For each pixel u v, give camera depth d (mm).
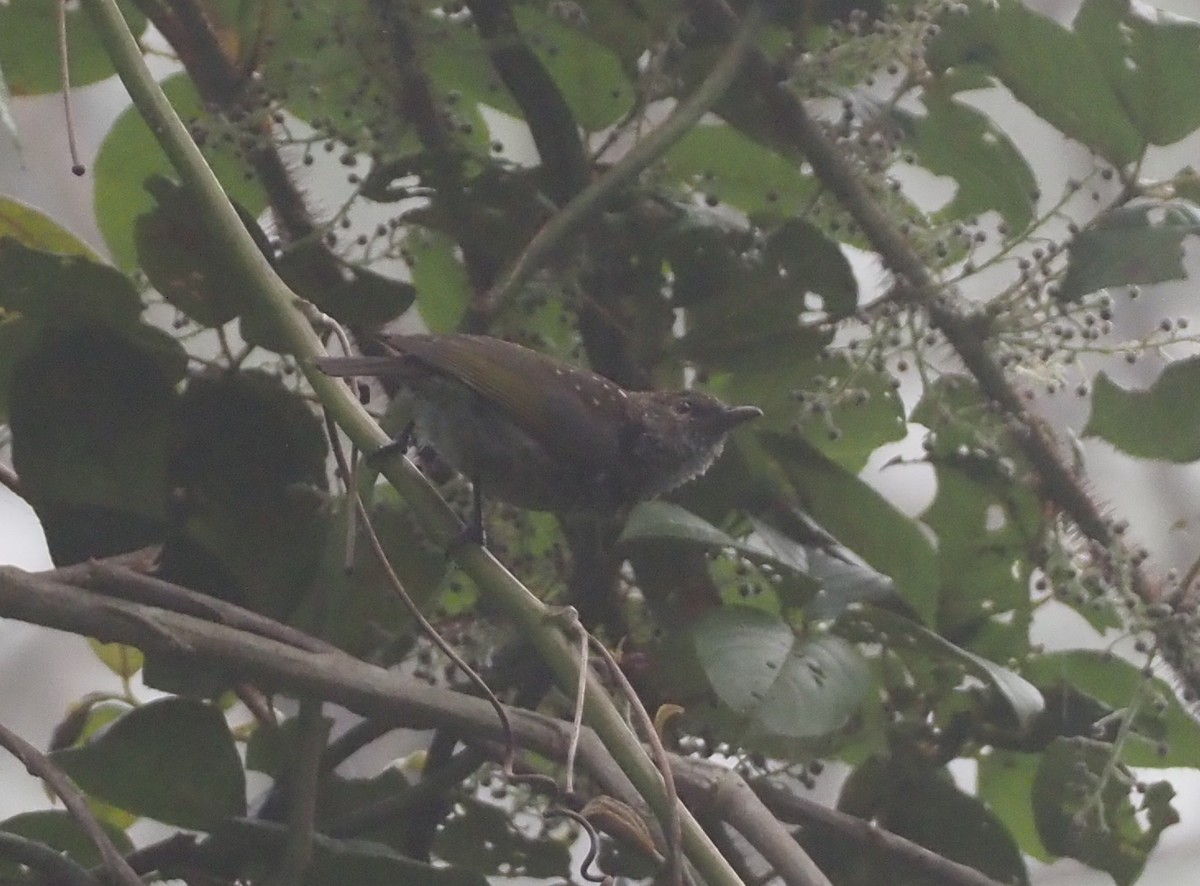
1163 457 6312
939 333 6172
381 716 4684
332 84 6586
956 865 5887
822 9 6555
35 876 5207
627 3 6523
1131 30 6094
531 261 5910
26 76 7000
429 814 5902
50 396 5574
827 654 5188
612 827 4621
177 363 5676
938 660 5855
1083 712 6195
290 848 4957
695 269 6434
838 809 6312
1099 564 5965
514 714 4805
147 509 5617
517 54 6473
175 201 5422
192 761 5293
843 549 6125
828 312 6426
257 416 5762
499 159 6410
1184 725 6258
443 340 5660
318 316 4809
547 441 5754
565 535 6414
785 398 6629
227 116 6211
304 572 5793
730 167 7141
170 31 6309
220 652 4508
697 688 5855
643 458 6031
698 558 6133
